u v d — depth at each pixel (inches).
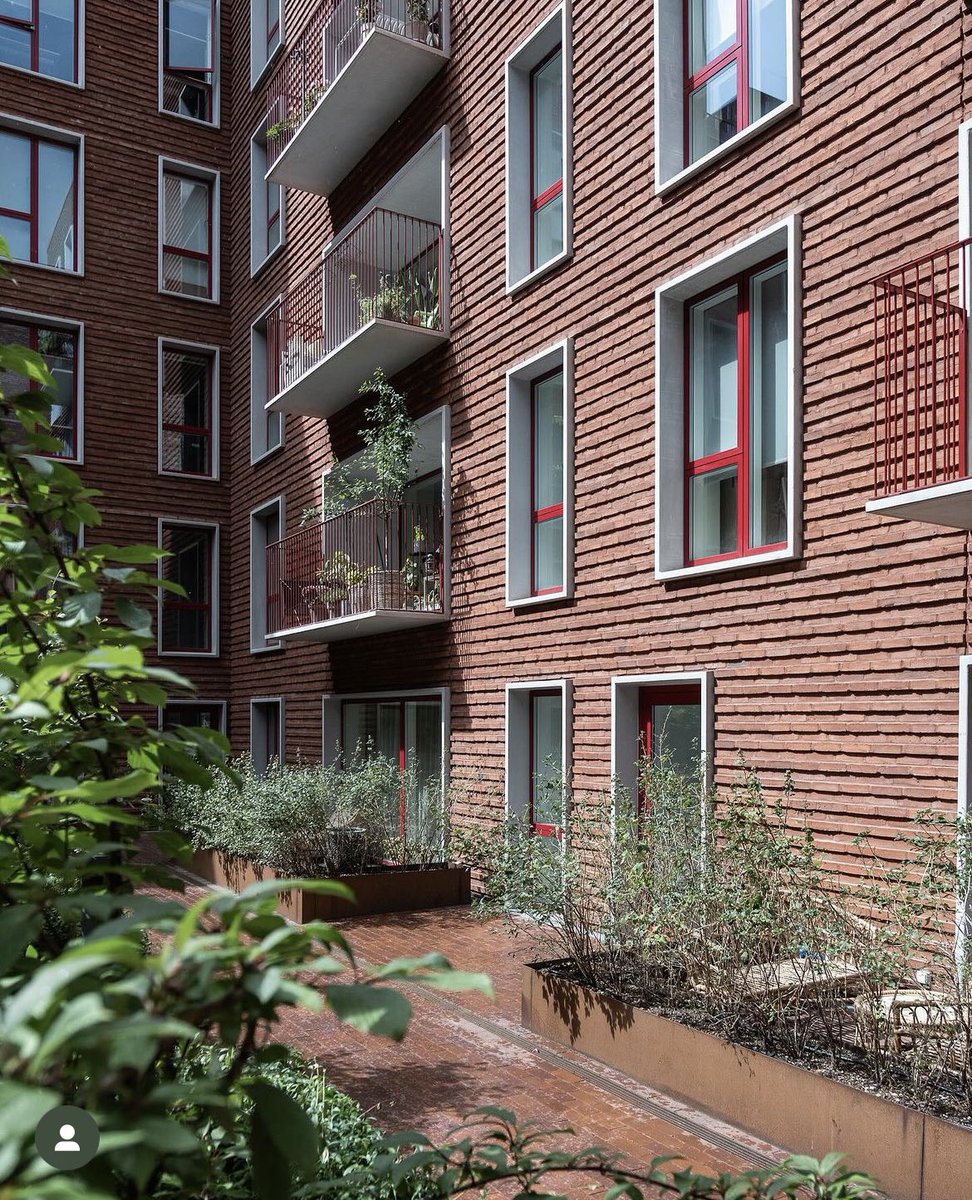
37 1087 30.6
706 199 324.2
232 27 793.6
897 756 251.6
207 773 68.9
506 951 338.0
